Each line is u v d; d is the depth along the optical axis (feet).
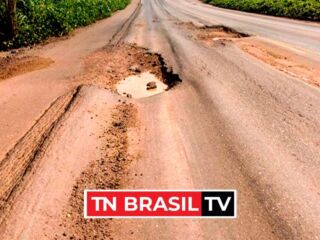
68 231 12.67
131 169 16.33
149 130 20.03
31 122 20.35
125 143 18.66
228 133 19.29
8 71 31.60
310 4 68.64
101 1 79.41
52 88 26.11
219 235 12.39
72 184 15.12
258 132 19.29
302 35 46.44
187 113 21.99
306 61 32.78
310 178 15.30
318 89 25.05
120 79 29.71
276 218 13.08
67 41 46.06
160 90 27.09
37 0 53.06
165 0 146.61
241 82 26.86
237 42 42.39
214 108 22.47
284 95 24.08
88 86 25.81
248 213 13.39
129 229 12.85
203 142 18.52
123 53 38.22
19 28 43.62
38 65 33.55
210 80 27.53
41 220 12.98
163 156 17.29
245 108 22.31
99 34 51.37
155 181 15.42
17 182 14.88
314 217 13.07
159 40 44.73
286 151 17.39
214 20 64.13
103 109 22.58
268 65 31.37
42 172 15.49
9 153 17.07
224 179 15.40
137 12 89.04
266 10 77.87
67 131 18.97
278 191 14.52
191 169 16.19
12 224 12.69
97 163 16.76
